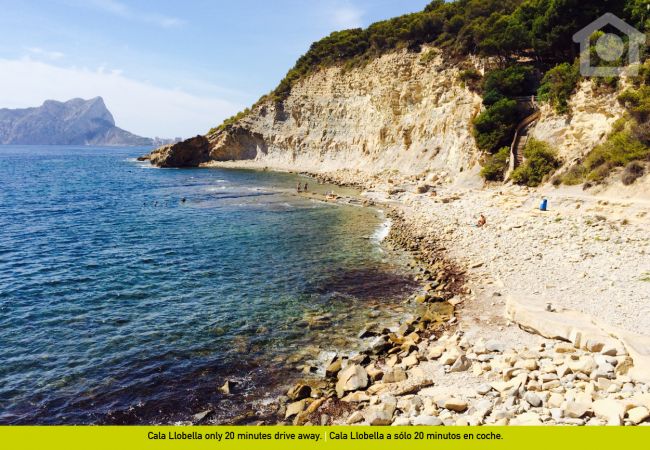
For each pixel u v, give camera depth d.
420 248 27.94
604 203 28.17
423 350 14.15
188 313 18.33
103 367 13.95
